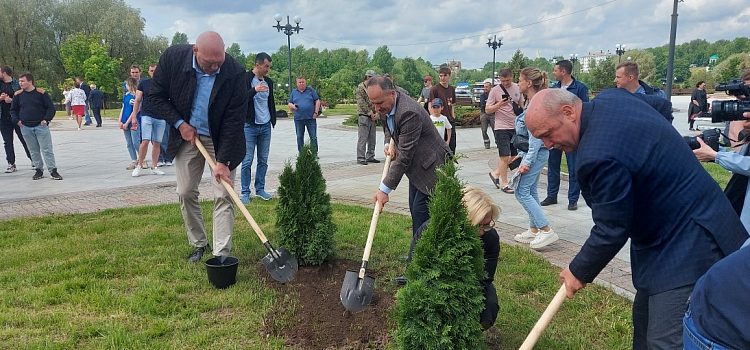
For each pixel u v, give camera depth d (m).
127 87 10.77
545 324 2.58
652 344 2.45
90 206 7.26
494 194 8.34
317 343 3.47
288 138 17.86
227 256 4.64
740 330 1.77
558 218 6.87
